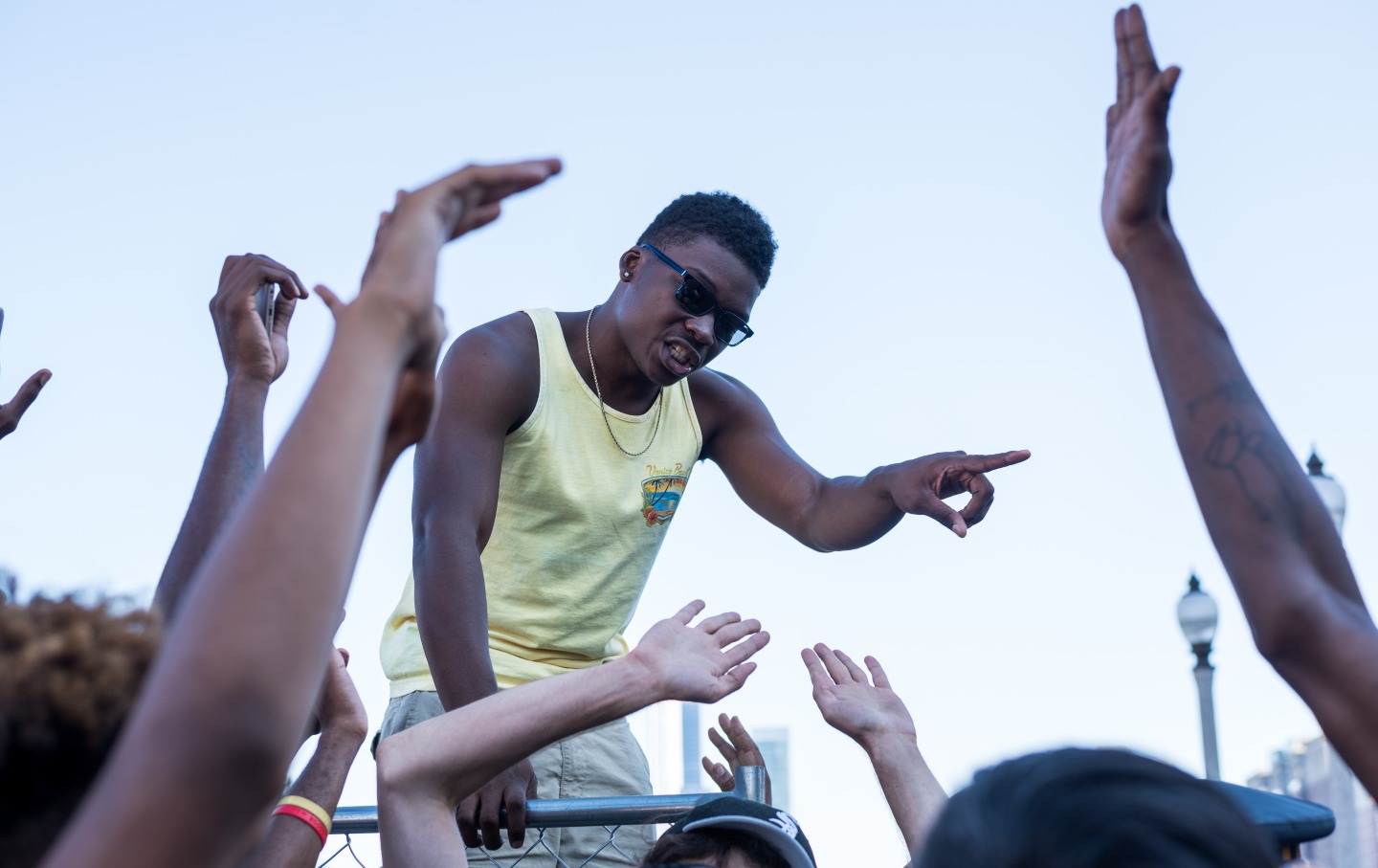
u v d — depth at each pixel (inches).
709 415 148.3
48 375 89.1
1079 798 31.3
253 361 71.3
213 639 34.6
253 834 36.6
